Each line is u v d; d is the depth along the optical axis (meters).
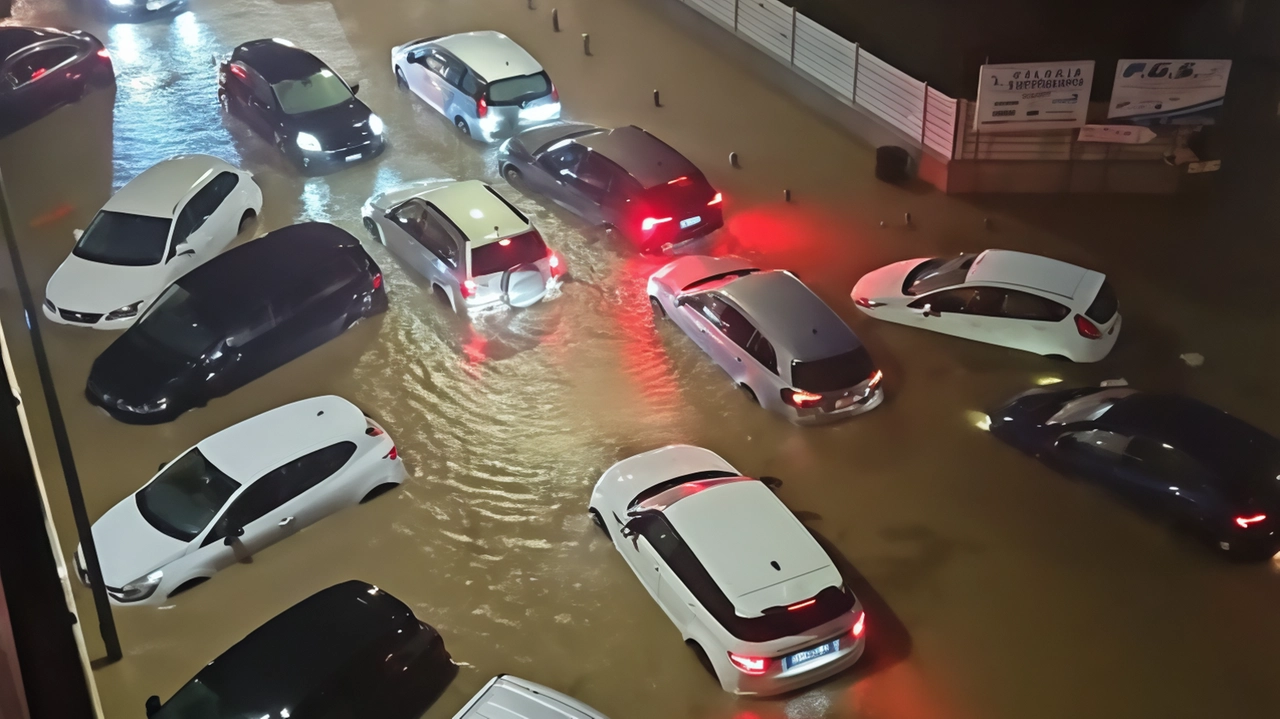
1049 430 12.60
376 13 23.22
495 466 12.80
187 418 13.34
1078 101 17.06
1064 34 18.19
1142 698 10.09
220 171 16.09
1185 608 10.98
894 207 17.50
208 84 20.28
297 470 11.74
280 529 11.66
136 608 10.97
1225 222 16.81
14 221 16.44
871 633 10.80
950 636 10.74
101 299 14.42
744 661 9.79
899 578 11.36
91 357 14.12
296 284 14.23
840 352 13.26
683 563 10.48
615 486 11.83
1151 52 18.12
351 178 17.80
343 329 14.70
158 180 15.70
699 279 14.77
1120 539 11.75
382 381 14.01
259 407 13.57
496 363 14.36
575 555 11.68
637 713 10.01
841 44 19.44
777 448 13.05
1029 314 14.09
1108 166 17.48
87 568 10.10
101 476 12.44
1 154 18.14
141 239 15.00
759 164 18.56
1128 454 11.92
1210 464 11.45
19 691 7.12
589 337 14.84
